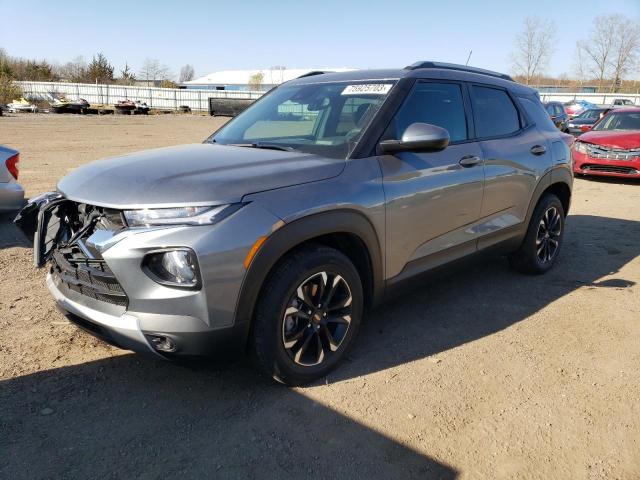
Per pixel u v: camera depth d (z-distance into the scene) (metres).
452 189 3.64
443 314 4.05
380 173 3.17
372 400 2.88
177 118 38.09
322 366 3.03
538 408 2.85
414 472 2.36
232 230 2.50
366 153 3.17
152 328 2.48
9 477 2.26
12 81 50.75
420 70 3.76
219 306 2.51
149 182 2.64
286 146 3.39
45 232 3.02
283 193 2.71
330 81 3.93
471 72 4.29
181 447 2.48
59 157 12.70
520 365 3.30
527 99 4.84
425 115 3.62
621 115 11.77
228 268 2.49
